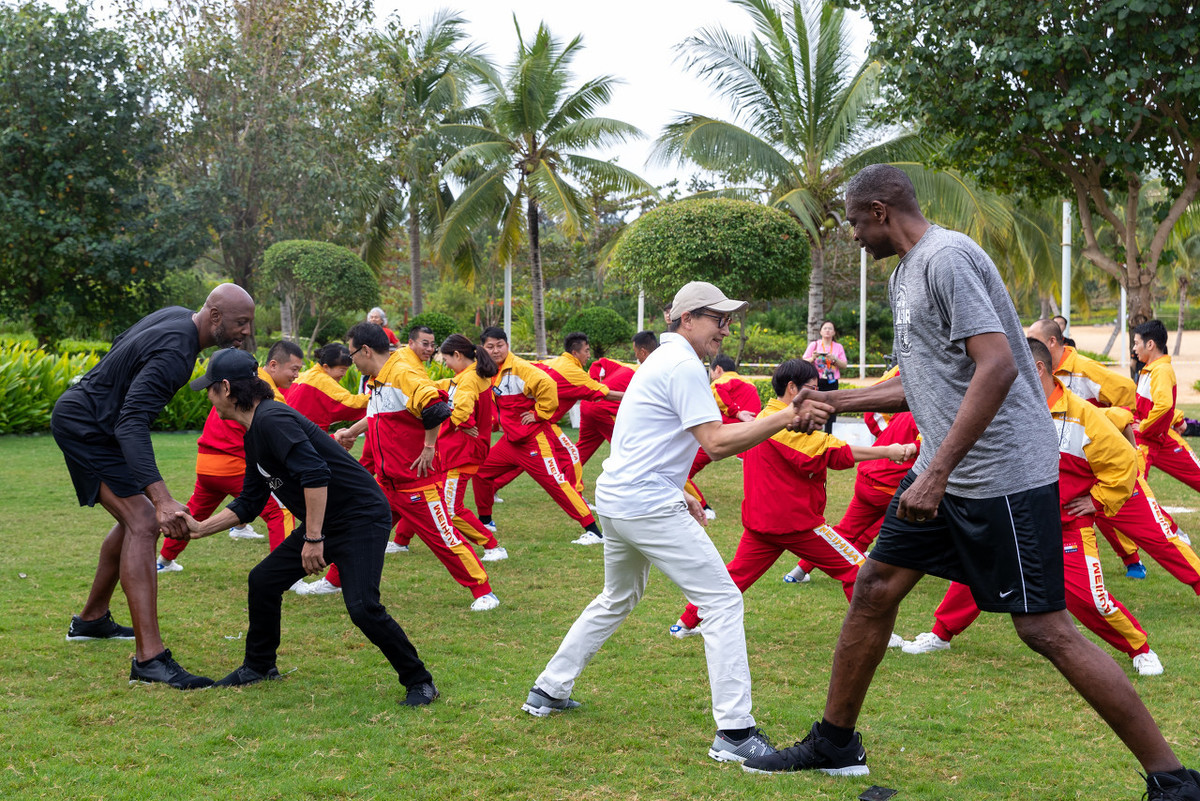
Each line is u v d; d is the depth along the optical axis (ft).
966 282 9.80
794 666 15.75
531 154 75.05
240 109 66.74
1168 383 22.39
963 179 57.06
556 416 25.81
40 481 32.35
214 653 15.96
